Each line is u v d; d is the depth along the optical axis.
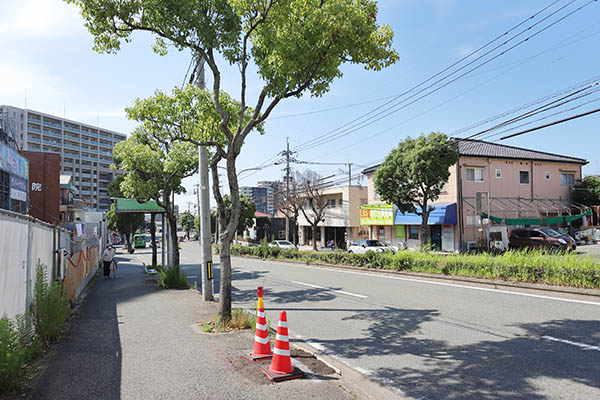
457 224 28.03
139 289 14.53
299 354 5.84
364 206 35.97
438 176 21.78
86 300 12.48
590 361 5.02
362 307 9.45
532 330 6.54
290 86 7.84
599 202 32.41
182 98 9.16
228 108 10.58
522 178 31.31
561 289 9.16
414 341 6.41
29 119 91.75
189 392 4.35
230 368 5.13
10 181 17.36
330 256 20.06
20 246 5.86
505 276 10.93
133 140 17.61
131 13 7.08
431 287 11.45
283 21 7.55
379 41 7.75
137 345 6.39
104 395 4.28
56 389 4.46
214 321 8.12
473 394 4.29
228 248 7.86
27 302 6.27
